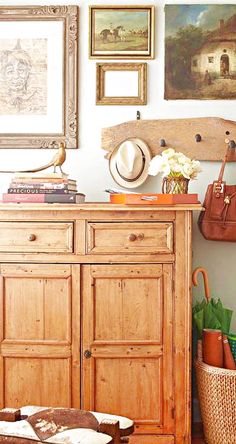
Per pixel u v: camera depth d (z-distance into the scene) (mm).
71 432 1872
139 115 3275
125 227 2785
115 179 3242
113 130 3270
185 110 3279
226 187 3168
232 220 3154
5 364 2822
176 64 3266
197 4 3268
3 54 3305
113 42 3266
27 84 3291
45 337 2807
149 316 2793
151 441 2791
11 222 2807
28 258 2803
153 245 2785
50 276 2795
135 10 3264
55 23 3275
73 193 2879
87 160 3283
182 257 2783
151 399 2799
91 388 2793
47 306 2803
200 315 3062
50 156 3289
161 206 2750
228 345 2955
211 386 2861
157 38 3275
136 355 2791
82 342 2793
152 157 3264
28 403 2814
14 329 2816
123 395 2799
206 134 3254
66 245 2791
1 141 3281
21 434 1881
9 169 3287
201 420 3182
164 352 2791
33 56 3287
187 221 2779
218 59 3266
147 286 2791
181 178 2961
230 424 2844
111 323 2795
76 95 3268
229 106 3275
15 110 3297
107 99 3266
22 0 3281
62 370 2807
